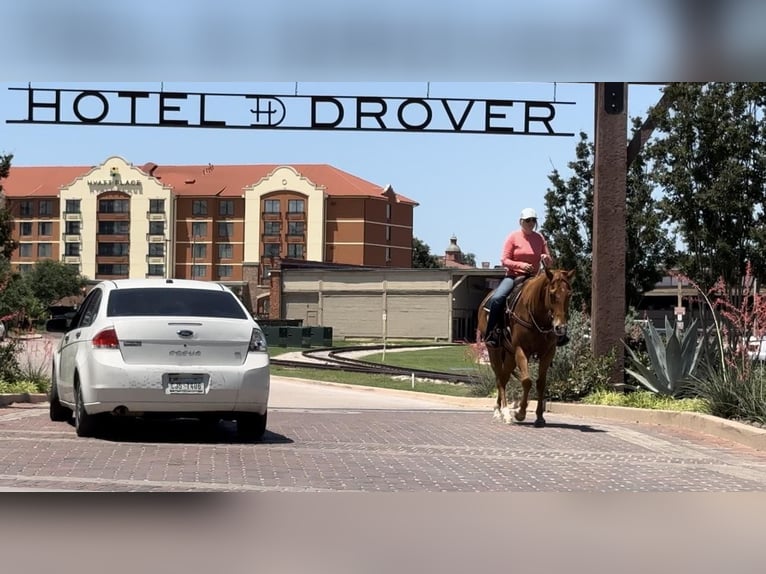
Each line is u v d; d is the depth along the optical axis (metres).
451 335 88.81
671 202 21.42
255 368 11.76
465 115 19.81
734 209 20.67
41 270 128.50
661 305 77.88
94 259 139.00
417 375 35.00
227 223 138.38
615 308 17.84
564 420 15.87
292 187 135.62
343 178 139.50
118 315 11.78
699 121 20.94
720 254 20.73
